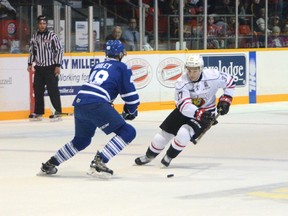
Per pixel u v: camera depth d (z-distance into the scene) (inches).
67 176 430.6
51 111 786.8
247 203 349.1
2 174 439.8
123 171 447.5
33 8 795.4
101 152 420.2
